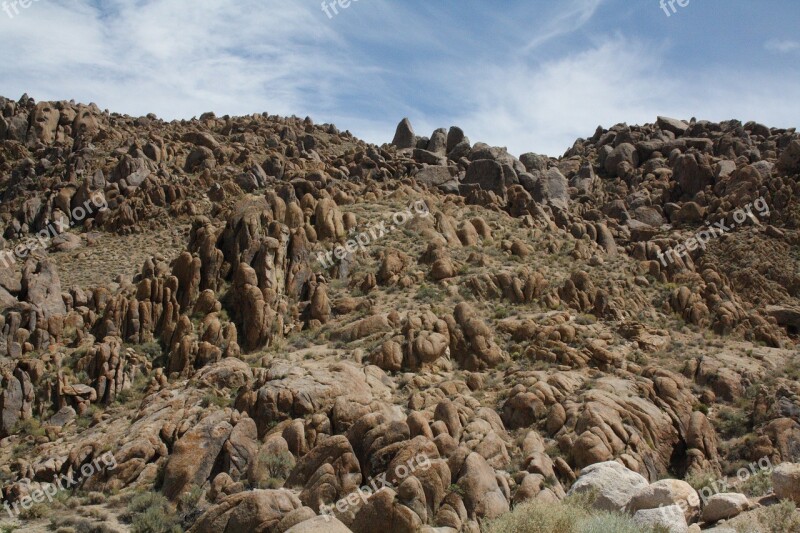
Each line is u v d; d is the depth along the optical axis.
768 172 85.00
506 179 86.25
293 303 48.16
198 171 85.12
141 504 28.88
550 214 79.38
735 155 97.00
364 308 47.41
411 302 47.78
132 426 34.84
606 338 44.12
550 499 24.83
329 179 78.12
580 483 23.61
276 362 39.28
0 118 96.94
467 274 52.47
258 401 33.94
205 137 93.69
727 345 48.19
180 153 90.25
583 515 20.28
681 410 36.16
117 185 78.81
